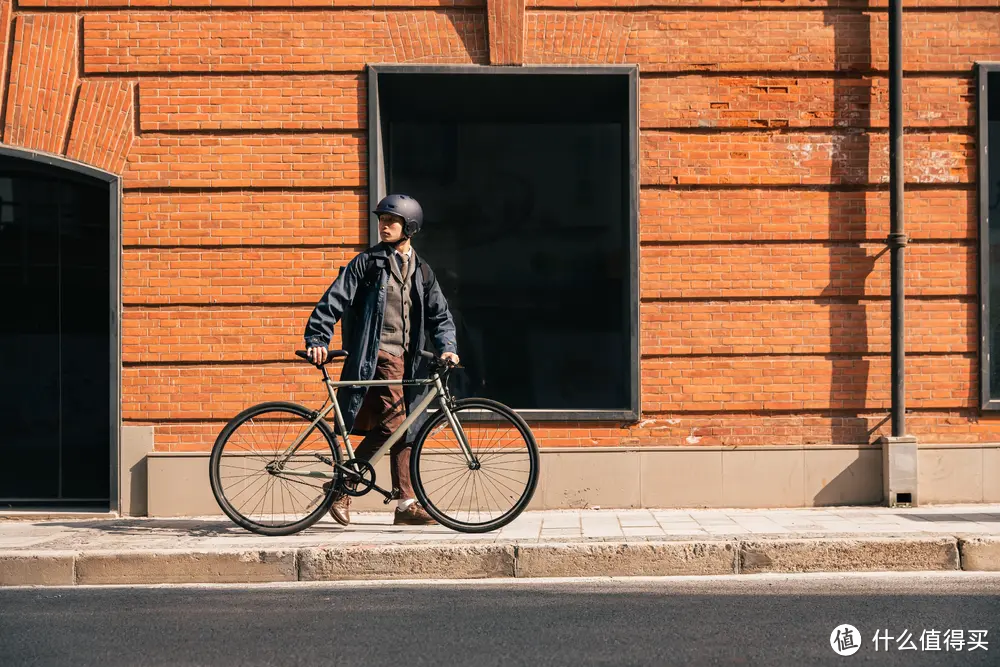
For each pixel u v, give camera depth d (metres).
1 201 12.05
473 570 8.36
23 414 12.10
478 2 11.66
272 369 11.59
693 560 8.38
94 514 11.62
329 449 9.41
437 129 12.18
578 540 8.55
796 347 11.62
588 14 11.66
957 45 11.73
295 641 6.23
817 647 6.02
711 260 11.65
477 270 12.12
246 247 11.62
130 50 11.65
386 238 9.52
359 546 8.41
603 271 12.10
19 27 11.65
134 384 11.57
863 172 11.70
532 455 9.39
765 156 11.69
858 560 8.43
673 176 11.66
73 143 11.62
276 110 11.64
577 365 12.03
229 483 9.45
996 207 12.01
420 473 9.47
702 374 11.64
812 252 11.65
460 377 12.02
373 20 11.66
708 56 11.67
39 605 7.40
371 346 9.35
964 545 8.45
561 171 12.16
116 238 11.61
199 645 6.15
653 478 11.49
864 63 11.70
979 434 11.66
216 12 11.65
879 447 11.54
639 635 6.31
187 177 11.62
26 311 12.09
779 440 11.61
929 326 11.69
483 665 5.68
